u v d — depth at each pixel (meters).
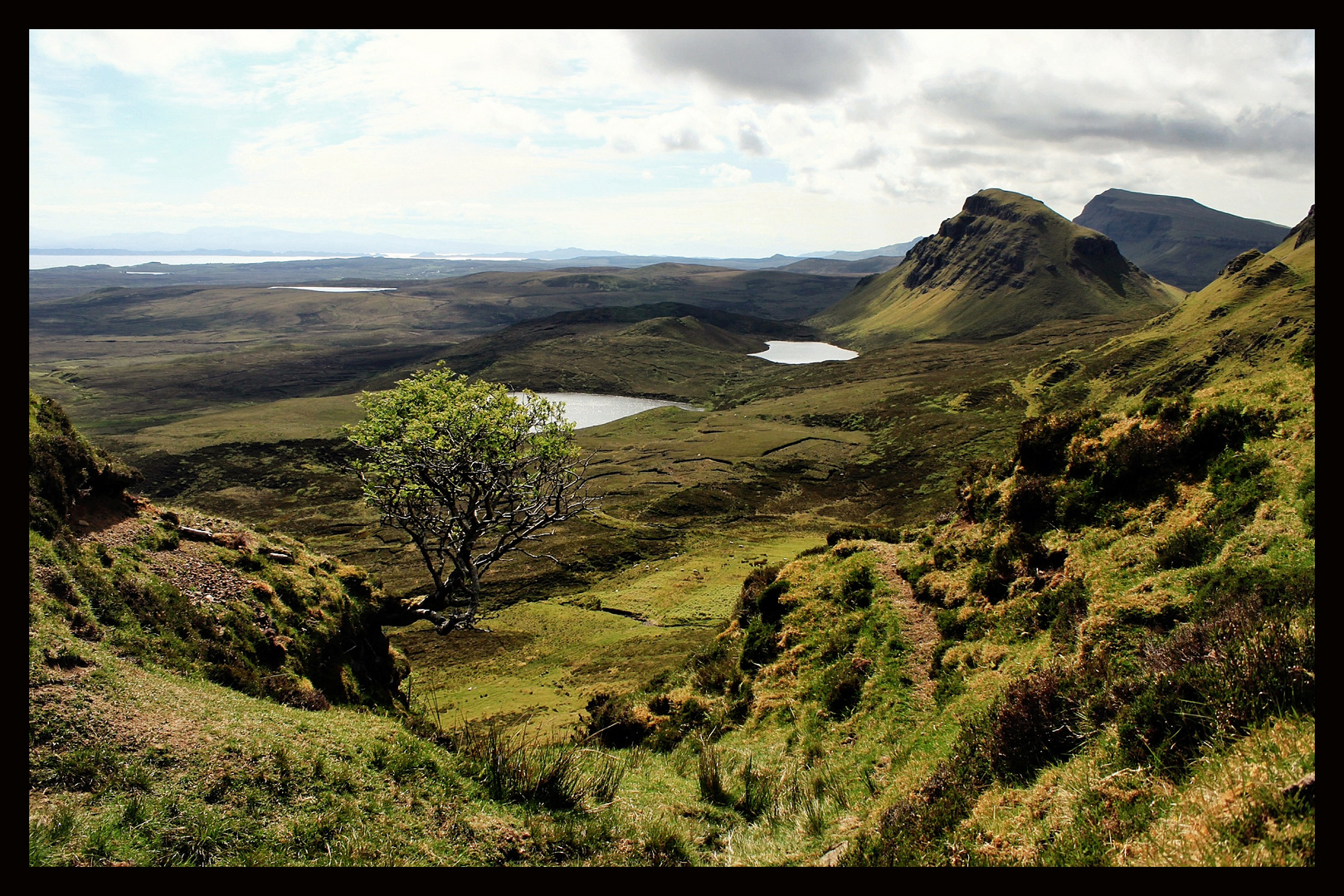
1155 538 13.71
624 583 77.00
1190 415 15.80
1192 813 6.43
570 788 12.59
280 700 14.79
